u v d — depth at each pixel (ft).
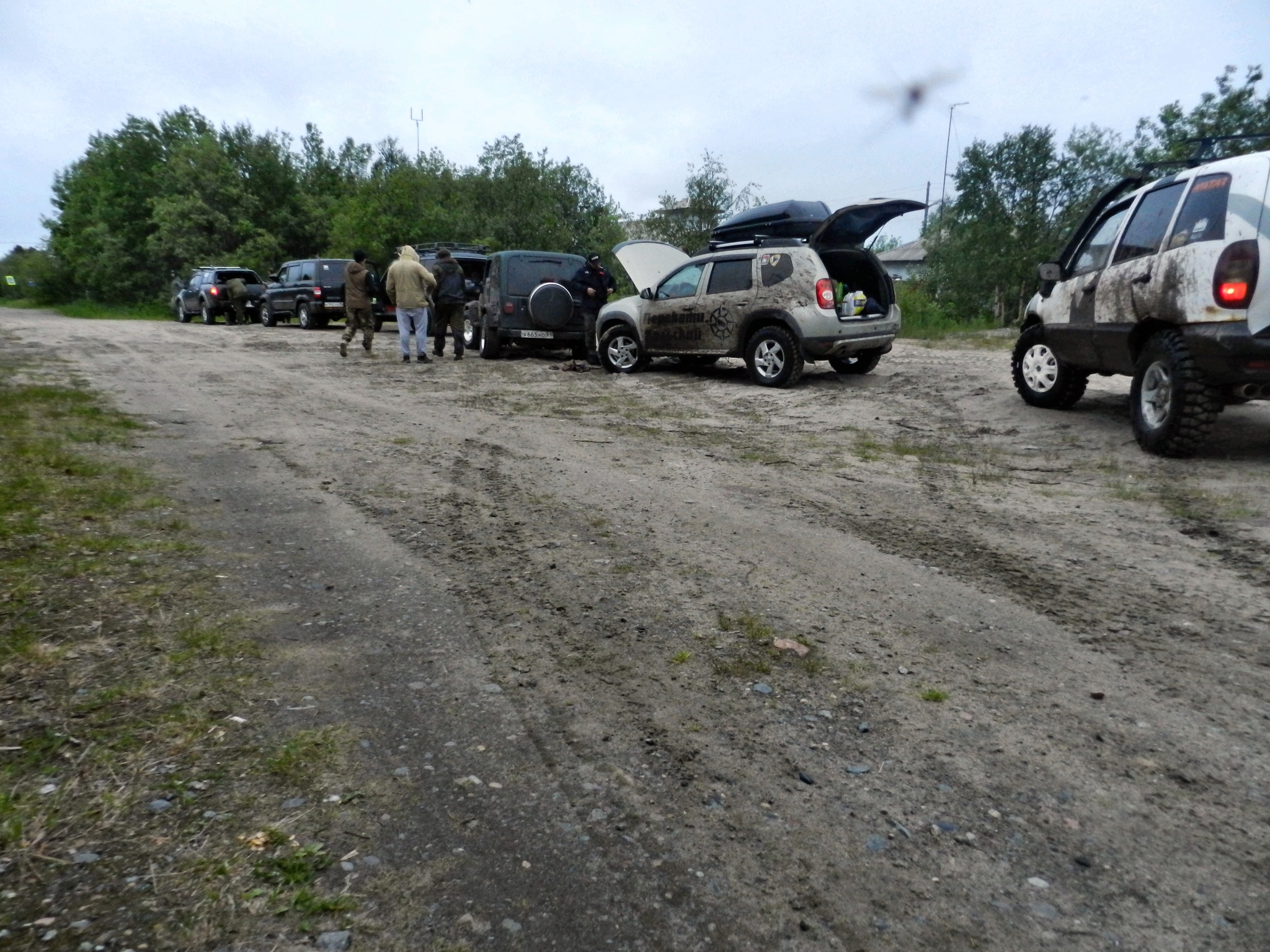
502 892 6.56
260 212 139.44
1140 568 13.76
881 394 33.32
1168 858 7.06
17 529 14.07
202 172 134.21
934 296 122.01
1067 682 9.99
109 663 9.87
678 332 38.93
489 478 19.48
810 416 29.35
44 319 100.99
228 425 25.36
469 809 7.55
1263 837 7.31
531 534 15.30
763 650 10.77
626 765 8.30
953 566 13.91
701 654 10.66
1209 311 19.29
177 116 152.25
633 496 18.13
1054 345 26.71
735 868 6.91
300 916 6.23
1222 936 6.23
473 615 11.69
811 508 17.40
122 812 7.29
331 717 8.95
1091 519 16.53
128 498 16.49
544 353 53.06
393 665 10.18
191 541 14.25
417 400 32.14
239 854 6.84
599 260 45.21
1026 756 8.50
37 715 8.73
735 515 16.76
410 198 106.11
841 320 34.76
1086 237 26.08
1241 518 16.28
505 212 110.42
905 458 22.45
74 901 6.27
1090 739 8.80
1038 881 6.79
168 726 8.62
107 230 145.69
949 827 7.44
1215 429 23.67
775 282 35.53
